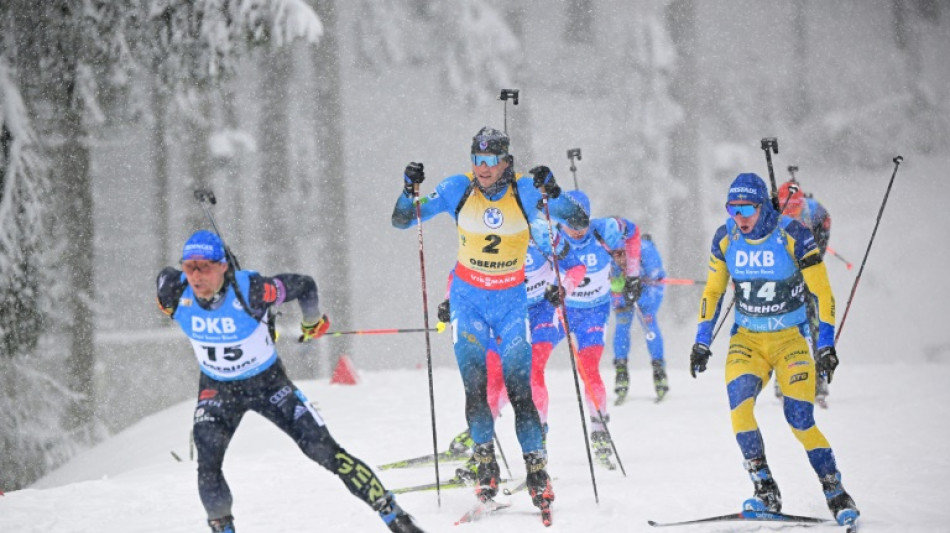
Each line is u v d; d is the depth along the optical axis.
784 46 111.56
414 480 25.77
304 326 17.80
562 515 20.64
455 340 21.69
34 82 47.16
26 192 45.78
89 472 42.81
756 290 19.81
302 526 20.58
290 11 47.56
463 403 43.03
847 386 42.81
